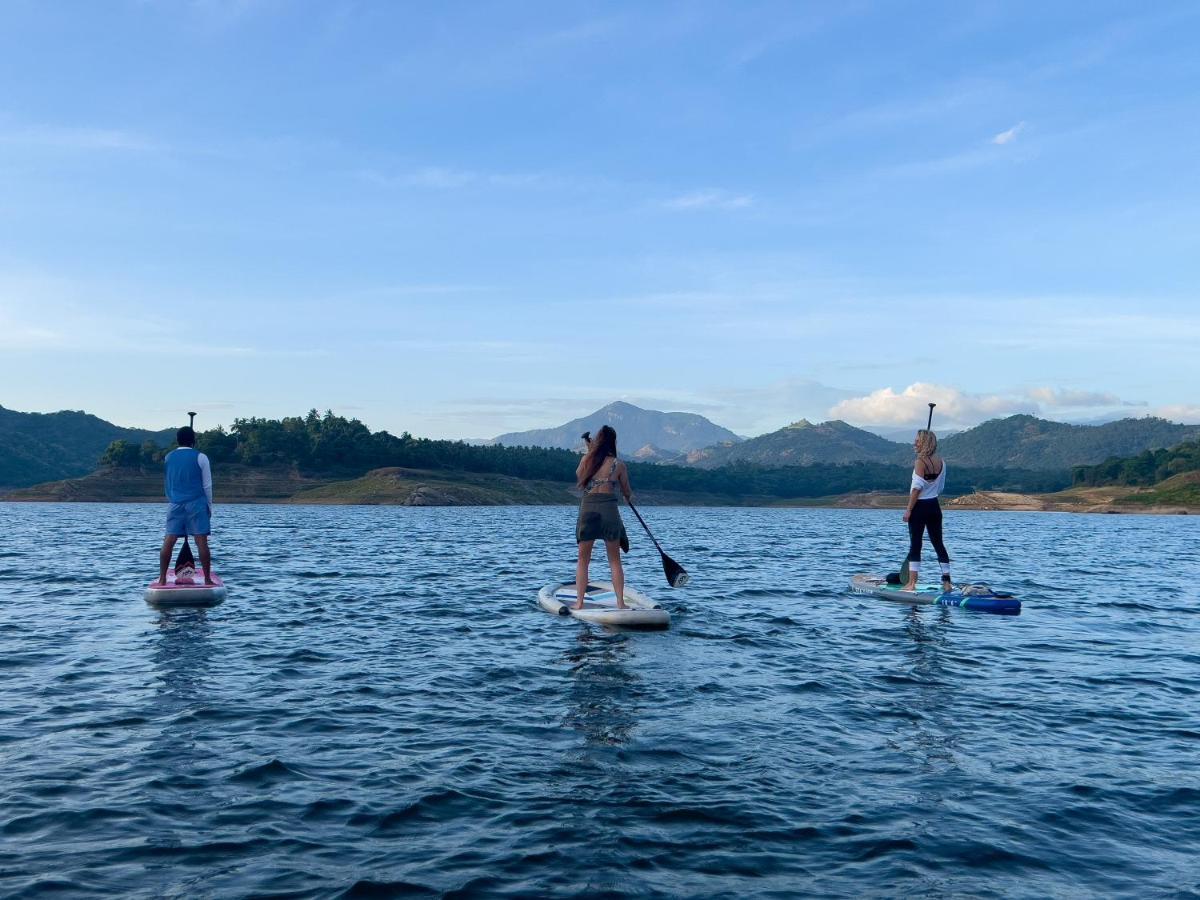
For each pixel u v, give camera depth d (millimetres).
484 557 24891
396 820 4691
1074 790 5270
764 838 4496
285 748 5957
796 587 16625
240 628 11047
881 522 85375
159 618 11828
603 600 13172
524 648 9773
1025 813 4895
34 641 9992
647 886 3941
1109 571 22453
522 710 7016
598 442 11945
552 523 64250
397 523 60406
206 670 8484
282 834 4492
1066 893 3939
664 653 9500
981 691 7844
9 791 5062
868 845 4426
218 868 4094
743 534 46906
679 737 6270
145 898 3771
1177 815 4895
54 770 5449
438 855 4250
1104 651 9992
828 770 5578
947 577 14242
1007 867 4199
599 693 7605
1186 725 6766
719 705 7207
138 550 26141
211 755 5793
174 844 4355
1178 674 8742
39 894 3787
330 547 28766
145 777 5344
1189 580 19953
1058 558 28188
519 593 15344
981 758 5863
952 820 4773
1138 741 6312
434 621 11805
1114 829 4684
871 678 8320
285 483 185625
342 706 7117
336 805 4910
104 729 6391
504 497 182125
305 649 9609
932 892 3924
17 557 22953
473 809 4859
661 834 4531
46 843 4344
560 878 4012
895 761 5777
